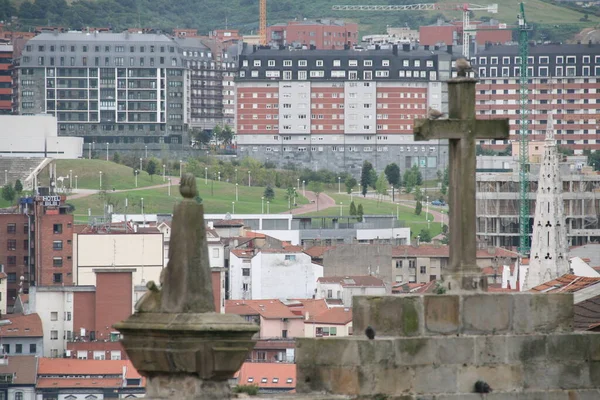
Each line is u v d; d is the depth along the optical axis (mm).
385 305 68375
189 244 63219
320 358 67250
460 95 71188
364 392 66812
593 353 70562
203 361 62469
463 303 69188
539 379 70125
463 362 68938
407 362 67938
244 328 62719
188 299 63000
